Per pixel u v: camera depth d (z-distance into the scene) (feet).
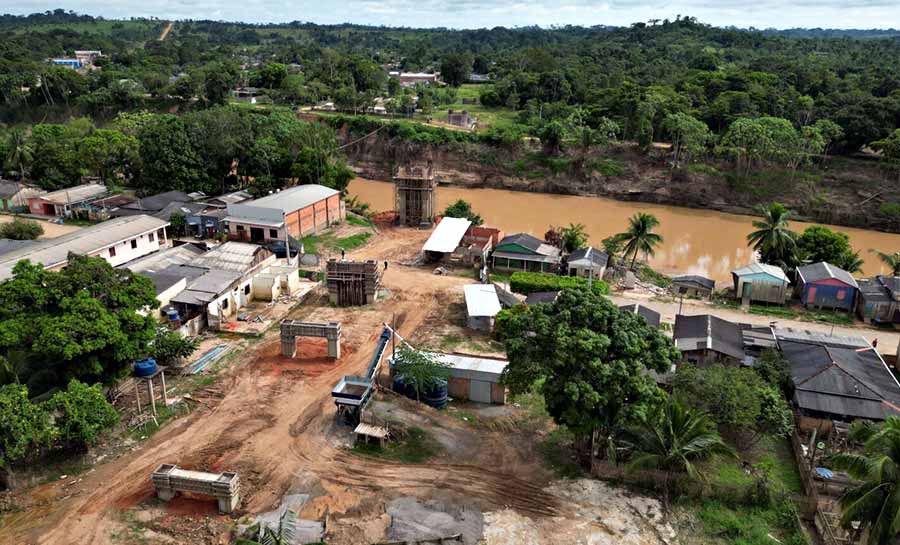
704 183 365.81
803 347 147.02
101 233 214.07
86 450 113.80
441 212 304.50
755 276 205.16
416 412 129.59
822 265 210.79
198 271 181.27
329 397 136.87
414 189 279.08
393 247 251.60
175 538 95.55
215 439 120.67
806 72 507.30
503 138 416.05
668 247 291.58
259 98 561.84
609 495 106.32
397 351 142.20
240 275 180.45
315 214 258.57
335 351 153.17
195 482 100.99
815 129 350.23
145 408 128.98
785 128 347.77
